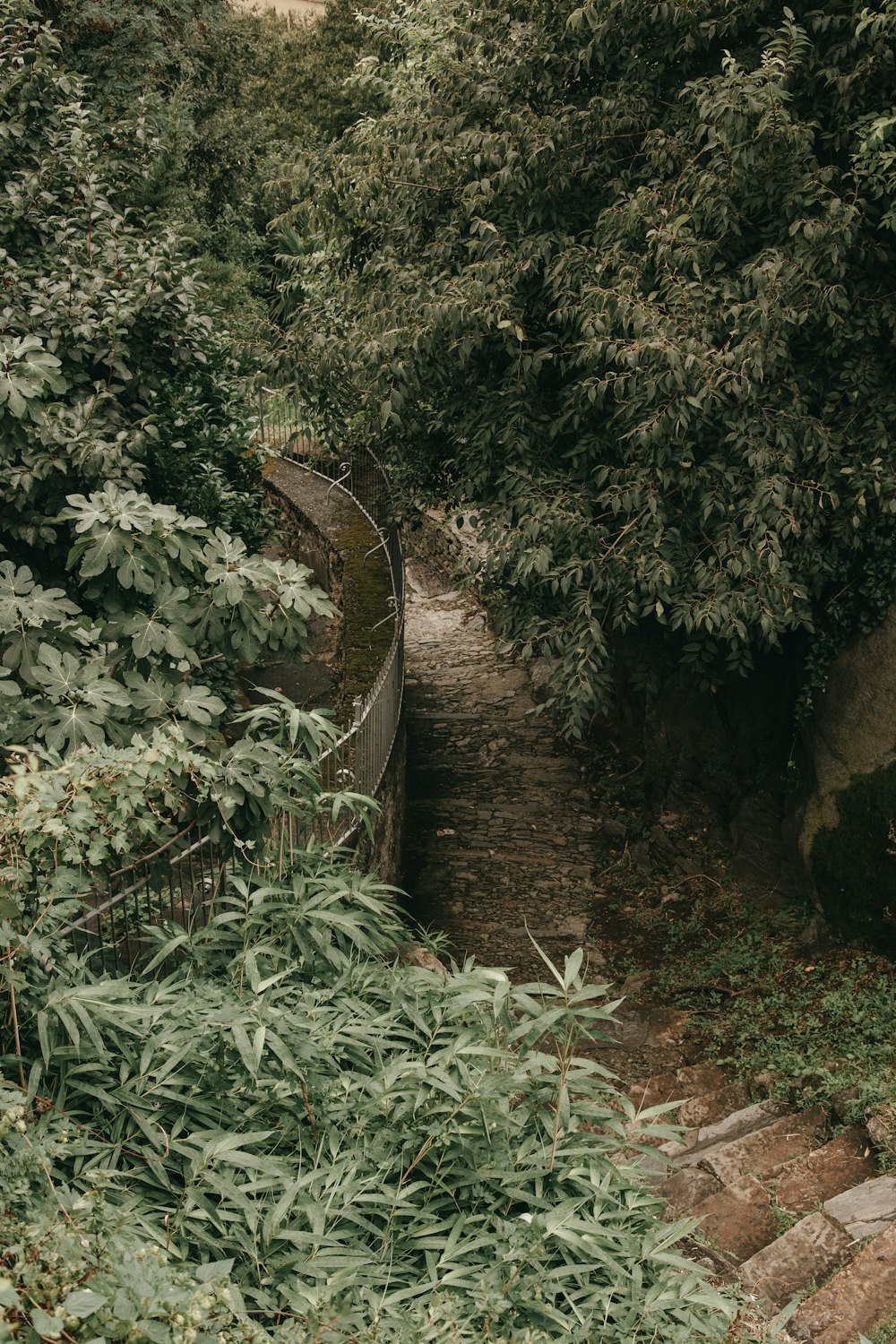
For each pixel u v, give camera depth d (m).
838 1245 5.20
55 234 7.67
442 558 20.28
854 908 8.63
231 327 11.22
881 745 8.39
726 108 6.99
